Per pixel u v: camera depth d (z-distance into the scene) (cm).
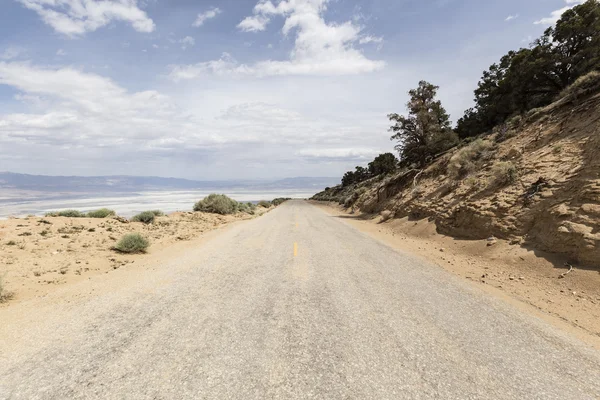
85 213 1658
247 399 242
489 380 280
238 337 352
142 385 261
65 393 250
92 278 626
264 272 657
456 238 1041
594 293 519
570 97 1253
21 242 868
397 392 255
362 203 3278
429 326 395
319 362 300
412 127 2733
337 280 602
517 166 1084
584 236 610
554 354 336
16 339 351
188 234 1296
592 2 2362
